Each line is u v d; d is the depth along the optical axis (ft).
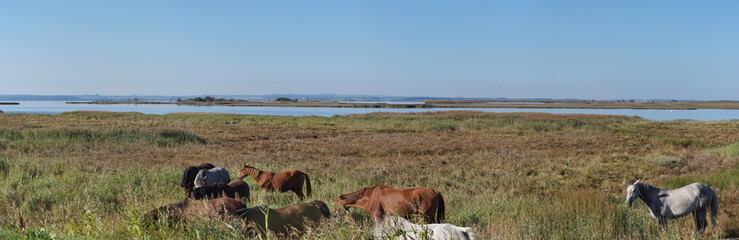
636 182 33.50
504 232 27.50
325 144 102.58
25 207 32.53
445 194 48.24
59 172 55.88
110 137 94.22
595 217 32.50
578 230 29.66
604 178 62.23
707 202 32.19
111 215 27.78
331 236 19.77
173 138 100.12
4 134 89.40
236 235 19.15
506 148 94.07
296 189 42.75
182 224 20.54
